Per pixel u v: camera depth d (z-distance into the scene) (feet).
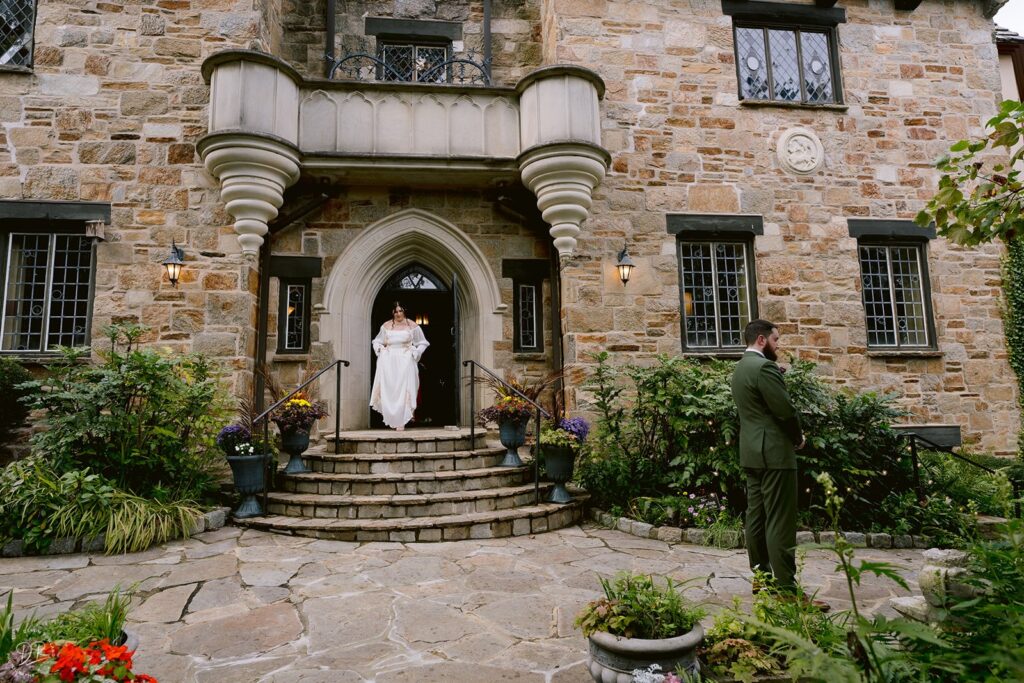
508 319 24.48
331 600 11.39
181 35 22.54
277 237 23.59
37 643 6.74
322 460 19.22
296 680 8.23
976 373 24.88
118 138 21.89
